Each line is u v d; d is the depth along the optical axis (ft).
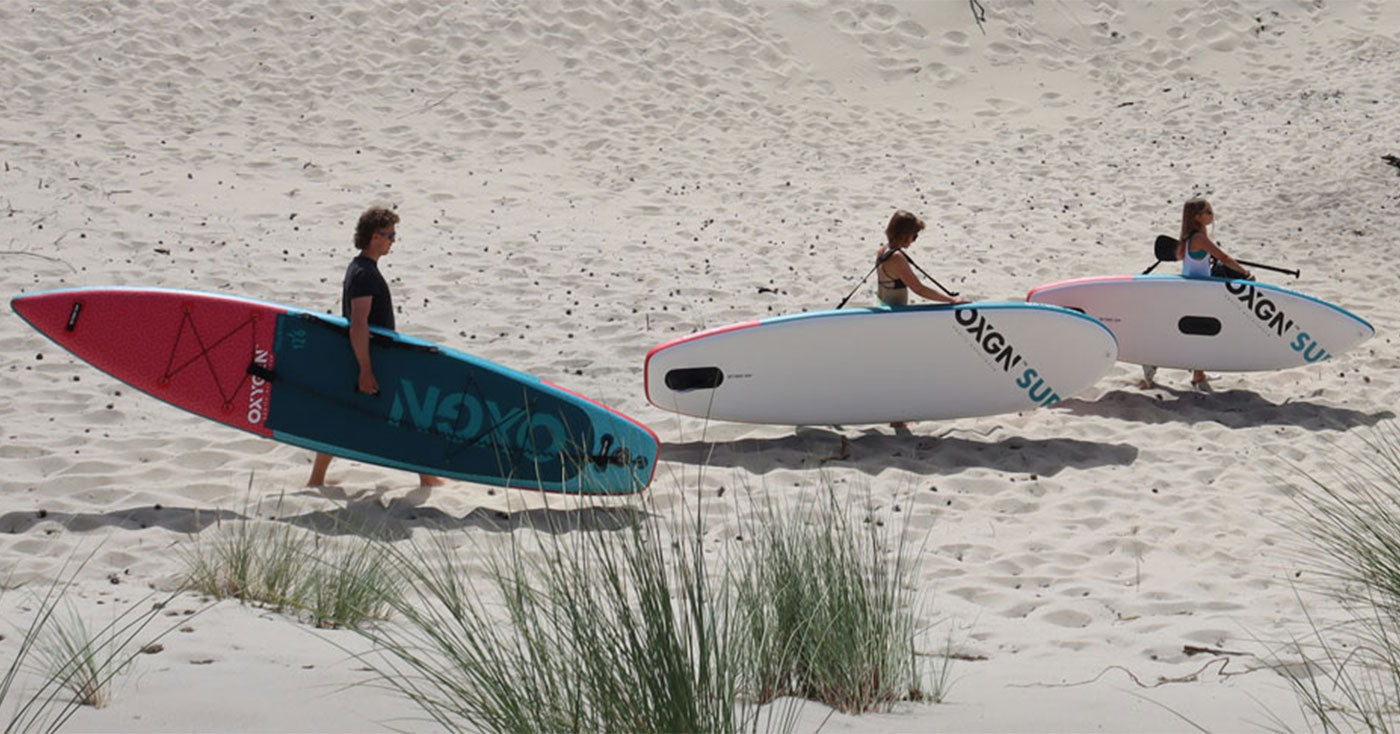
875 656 43.93
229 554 58.70
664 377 91.66
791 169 169.27
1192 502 81.46
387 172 158.20
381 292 77.30
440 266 128.98
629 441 78.69
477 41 192.65
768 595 45.34
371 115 174.60
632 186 160.86
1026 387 96.02
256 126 167.73
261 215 140.26
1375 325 126.41
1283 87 198.70
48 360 98.84
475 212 147.43
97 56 178.29
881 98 194.80
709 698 36.68
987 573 68.13
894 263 94.27
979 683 47.03
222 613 51.03
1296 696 44.65
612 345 110.52
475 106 179.32
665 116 181.98
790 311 120.78
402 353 77.66
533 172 163.12
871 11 211.41
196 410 77.87
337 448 77.87
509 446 78.48
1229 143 179.52
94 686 39.09
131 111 167.02
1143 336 107.76
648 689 36.19
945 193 162.30
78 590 55.26
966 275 134.92
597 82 187.52
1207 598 63.77
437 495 77.92
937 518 77.82
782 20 206.49
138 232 130.82
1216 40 212.64
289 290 118.62
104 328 76.84
